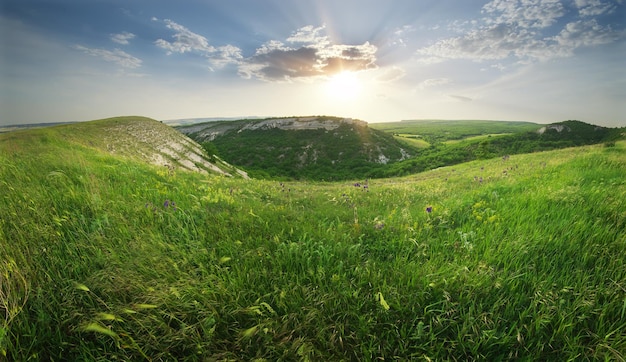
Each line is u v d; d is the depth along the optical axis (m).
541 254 3.24
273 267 3.09
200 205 5.40
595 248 3.23
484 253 3.25
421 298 2.55
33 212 3.87
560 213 4.40
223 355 2.05
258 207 6.21
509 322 2.36
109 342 2.12
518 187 7.15
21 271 2.53
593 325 2.31
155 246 3.30
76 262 2.86
